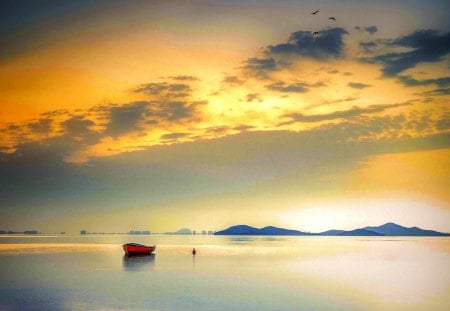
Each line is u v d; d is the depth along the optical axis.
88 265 41.59
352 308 21.39
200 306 21.70
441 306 21.83
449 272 35.03
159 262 45.06
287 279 31.05
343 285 28.08
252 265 41.50
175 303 22.38
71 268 38.72
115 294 24.89
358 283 28.95
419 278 31.33
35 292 25.62
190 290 26.27
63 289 26.70
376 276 32.56
